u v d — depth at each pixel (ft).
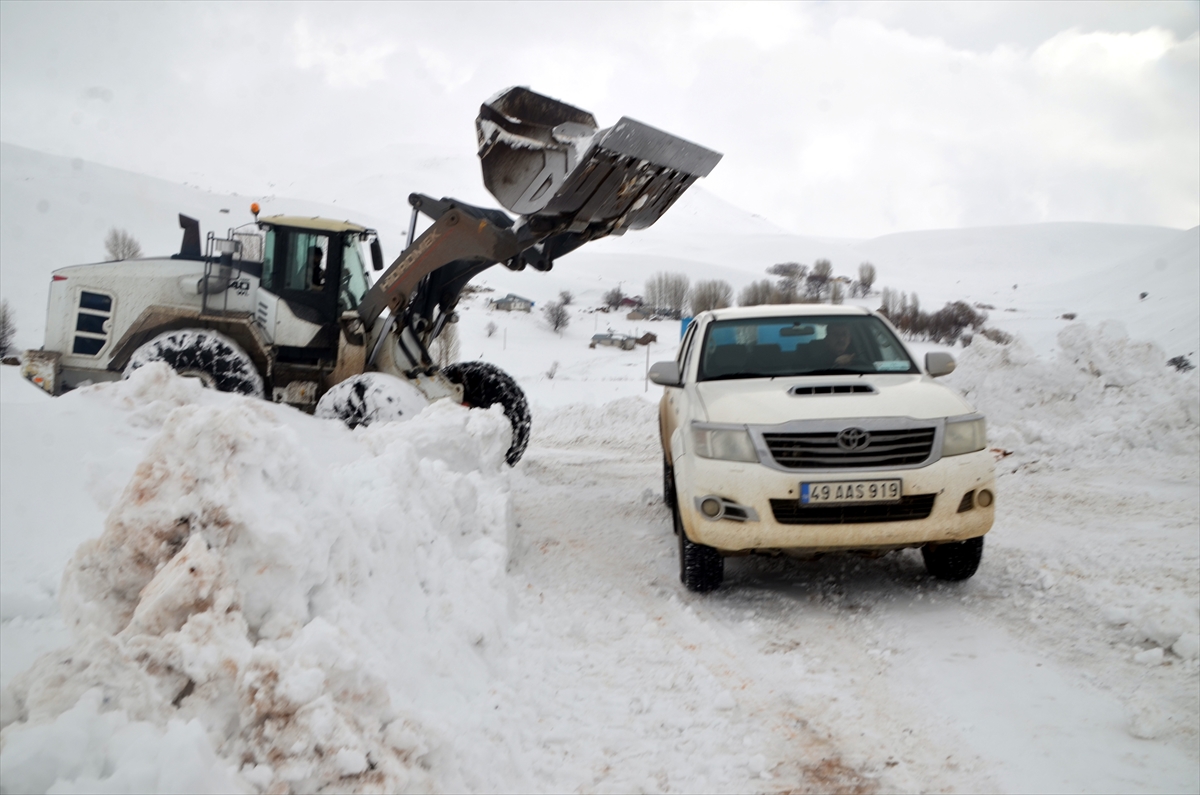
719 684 11.44
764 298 488.85
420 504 13.24
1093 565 17.44
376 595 10.13
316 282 26.81
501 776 8.46
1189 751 9.58
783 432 14.60
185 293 26.37
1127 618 13.74
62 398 16.15
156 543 8.19
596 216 21.13
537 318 332.80
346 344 25.53
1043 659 12.43
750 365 17.72
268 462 9.08
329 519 9.43
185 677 6.91
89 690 6.32
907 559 18.04
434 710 9.15
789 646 13.11
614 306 421.18
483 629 11.53
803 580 16.71
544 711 10.35
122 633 7.35
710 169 21.44
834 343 18.10
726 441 14.90
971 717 10.60
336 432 18.95
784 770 9.27
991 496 14.89
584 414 48.24
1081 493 26.27
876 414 14.75
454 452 18.76
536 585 15.87
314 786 6.67
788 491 14.37
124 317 26.04
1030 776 9.13
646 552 19.13
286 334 26.58
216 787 5.87
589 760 9.26
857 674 12.01
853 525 14.35
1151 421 33.01
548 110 20.29
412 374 26.53
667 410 21.16
